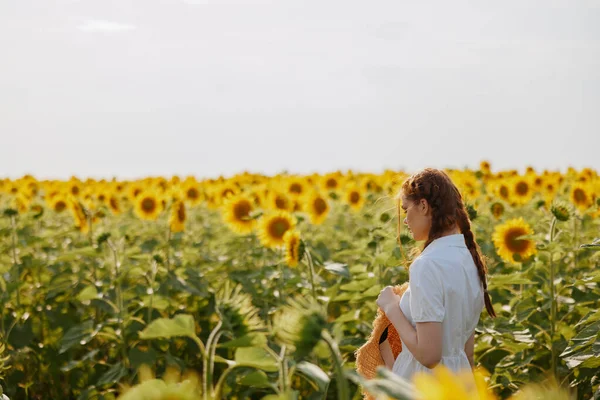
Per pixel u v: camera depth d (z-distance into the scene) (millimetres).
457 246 2918
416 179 3010
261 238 5762
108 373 4680
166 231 8844
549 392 794
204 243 8867
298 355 1457
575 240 7125
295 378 5105
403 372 2934
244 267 7387
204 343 5664
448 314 2818
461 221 2998
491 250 6895
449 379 799
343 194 11133
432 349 2762
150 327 1714
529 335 4371
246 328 1744
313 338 1433
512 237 5418
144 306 5105
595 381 4055
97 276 6734
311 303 1499
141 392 947
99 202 10953
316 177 15758
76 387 5562
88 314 6410
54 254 8109
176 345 5836
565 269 6379
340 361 1428
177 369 5055
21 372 5410
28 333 5602
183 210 6953
